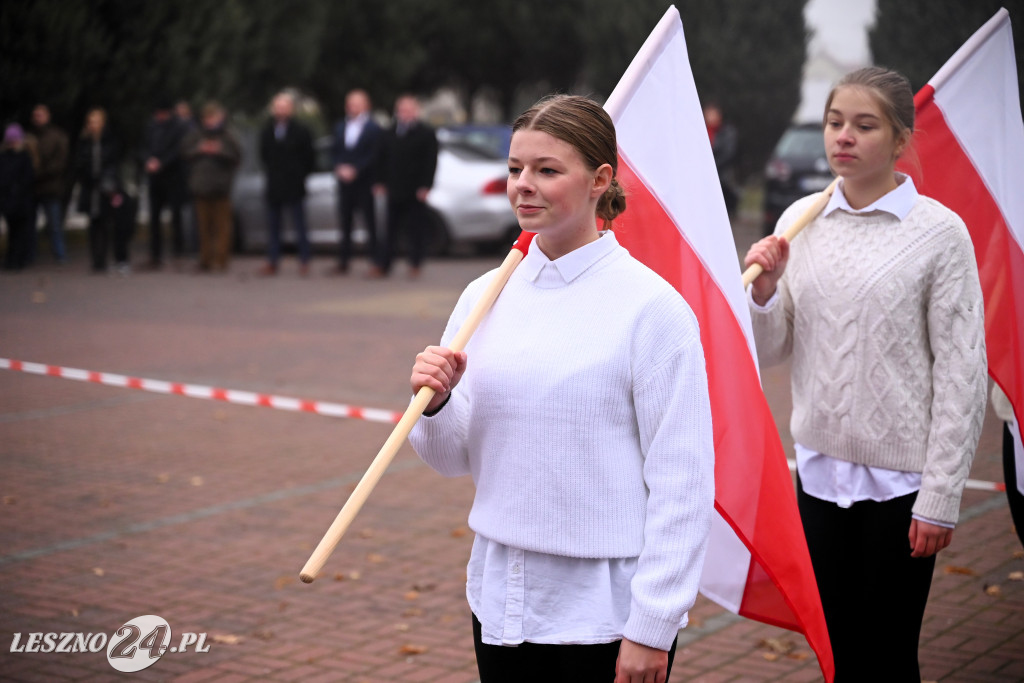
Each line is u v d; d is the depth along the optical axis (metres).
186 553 6.00
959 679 4.44
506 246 19.62
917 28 11.09
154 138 19.41
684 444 2.52
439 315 14.16
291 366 11.10
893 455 3.54
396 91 34.44
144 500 6.94
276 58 27.98
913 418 3.53
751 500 3.28
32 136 19.53
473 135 21.48
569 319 2.60
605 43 32.50
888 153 3.57
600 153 2.56
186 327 13.38
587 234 2.65
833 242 3.67
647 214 3.35
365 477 2.50
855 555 3.70
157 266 19.39
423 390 2.62
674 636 2.48
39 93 21.12
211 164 18.50
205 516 6.63
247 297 15.81
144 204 31.50
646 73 3.36
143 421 9.01
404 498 7.01
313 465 7.74
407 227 17.61
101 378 10.38
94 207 18.56
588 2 32.78
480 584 2.73
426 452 2.79
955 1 10.88
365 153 17.56
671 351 2.54
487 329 2.70
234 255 21.81
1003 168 4.20
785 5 31.31
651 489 2.55
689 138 3.43
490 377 2.63
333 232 20.09
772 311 3.73
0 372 10.93
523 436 2.58
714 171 3.46
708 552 3.62
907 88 3.60
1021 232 4.21
